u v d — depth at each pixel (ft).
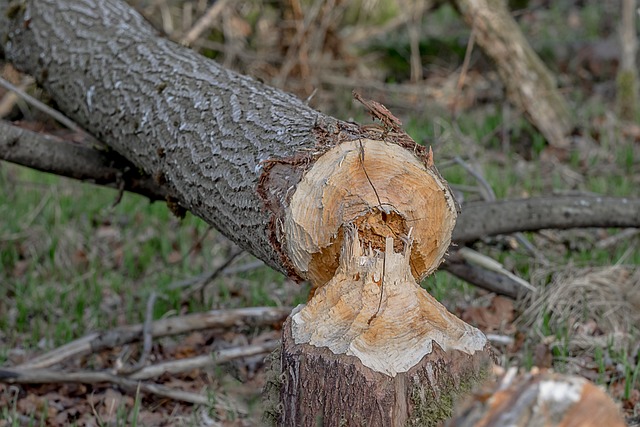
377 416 8.92
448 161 18.86
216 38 30.45
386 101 29.84
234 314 16.40
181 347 16.57
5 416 13.88
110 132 14.69
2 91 26.05
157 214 22.48
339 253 10.16
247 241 11.09
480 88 31.01
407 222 10.07
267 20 30.42
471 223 15.87
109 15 16.19
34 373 14.79
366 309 9.56
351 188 9.97
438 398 9.05
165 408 14.69
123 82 14.49
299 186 10.03
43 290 18.94
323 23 28.66
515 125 27.35
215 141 11.84
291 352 9.42
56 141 15.79
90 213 22.44
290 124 11.05
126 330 16.07
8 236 20.68
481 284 16.83
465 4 25.79
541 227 16.12
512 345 15.57
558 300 16.22
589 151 25.29
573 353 15.24
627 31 27.91
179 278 19.35
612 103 30.19
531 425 6.18
